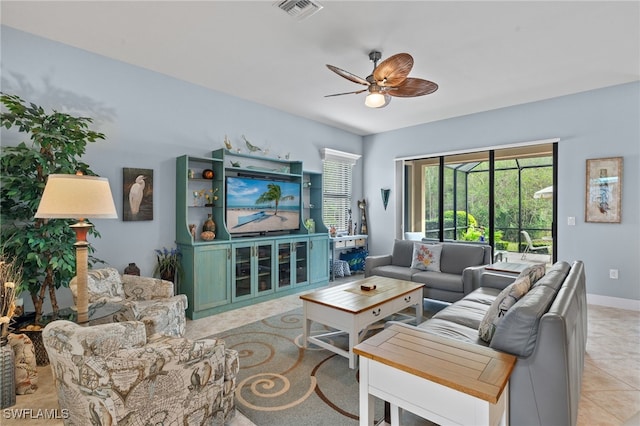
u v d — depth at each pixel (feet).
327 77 12.58
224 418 5.96
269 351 9.23
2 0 7.94
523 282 6.68
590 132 13.71
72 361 4.62
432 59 10.87
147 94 11.99
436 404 4.50
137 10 8.36
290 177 16.99
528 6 8.05
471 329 7.27
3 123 8.23
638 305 12.76
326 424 6.13
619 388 7.25
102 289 8.92
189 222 13.37
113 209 6.85
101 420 4.50
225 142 13.98
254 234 14.98
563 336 4.61
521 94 14.16
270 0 7.95
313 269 16.66
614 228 13.25
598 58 10.81
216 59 11.11
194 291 12.01
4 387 6.49
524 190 15.80
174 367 5.05
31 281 8.21
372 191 21.30
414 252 14.79
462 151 17.30
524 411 4.83
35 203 8.20
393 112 16.79
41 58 9.73
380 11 8.31
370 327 10.90
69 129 8.80
